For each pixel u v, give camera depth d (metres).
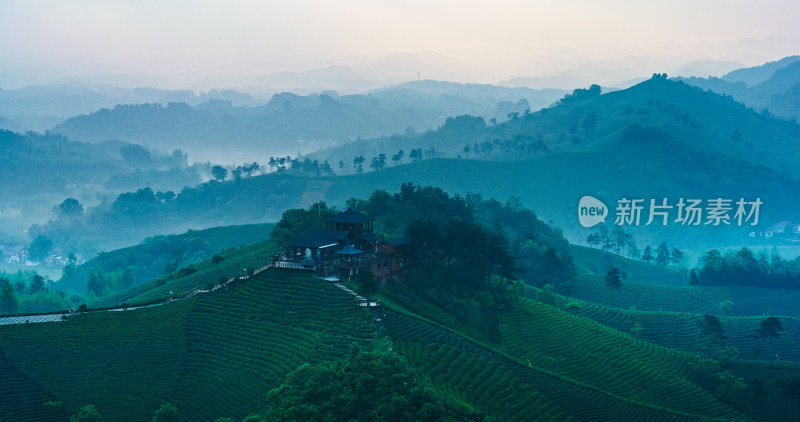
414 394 93.12
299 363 113.44
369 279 138.50
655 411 132.88
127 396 111.12
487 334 154.75
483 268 175.88
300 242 153.12
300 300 135.50
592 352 162.88
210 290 147.25
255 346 122.94
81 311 140.38
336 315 127.94
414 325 133.88
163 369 119.88
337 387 95.81
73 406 105.94
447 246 174.50
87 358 119.12
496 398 117.06
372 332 120.88
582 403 125.56
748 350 193.12
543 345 159.12
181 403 111.81
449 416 100.31
